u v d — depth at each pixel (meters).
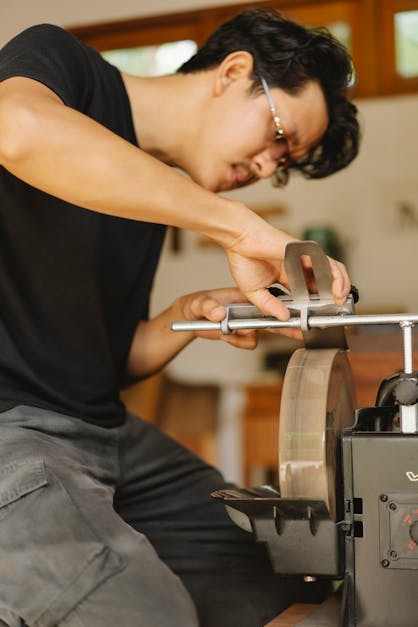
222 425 5.00
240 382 5.29
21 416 1.39
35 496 1.21
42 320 1.48
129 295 1.70
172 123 1.68
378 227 5.34
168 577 1.18
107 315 1.65
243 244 1.24
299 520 1.20
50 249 1.48
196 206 1.22
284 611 1.43
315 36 1.65
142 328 1.82
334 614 1.32
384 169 5.33
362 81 5.38
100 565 1.15
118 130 1.58
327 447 1.19
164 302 5.65
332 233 5.38
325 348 1.34
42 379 1.46
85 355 1.52
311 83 1.66
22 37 1.44
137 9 5.68
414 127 5.30
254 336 1.63
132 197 1.21
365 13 5.37
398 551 1.18
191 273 5.61
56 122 1.19
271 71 1.63
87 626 1.15
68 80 1.42
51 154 1.19
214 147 1.66
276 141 1.67
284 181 1.97
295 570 1.21
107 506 1.25
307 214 5.42
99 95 1.54
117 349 1.71
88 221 1.50
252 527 1.22
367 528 1.19
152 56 5.72
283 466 1.19
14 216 1.47
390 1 5.36
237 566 1.63
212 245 5.57
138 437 1.72
